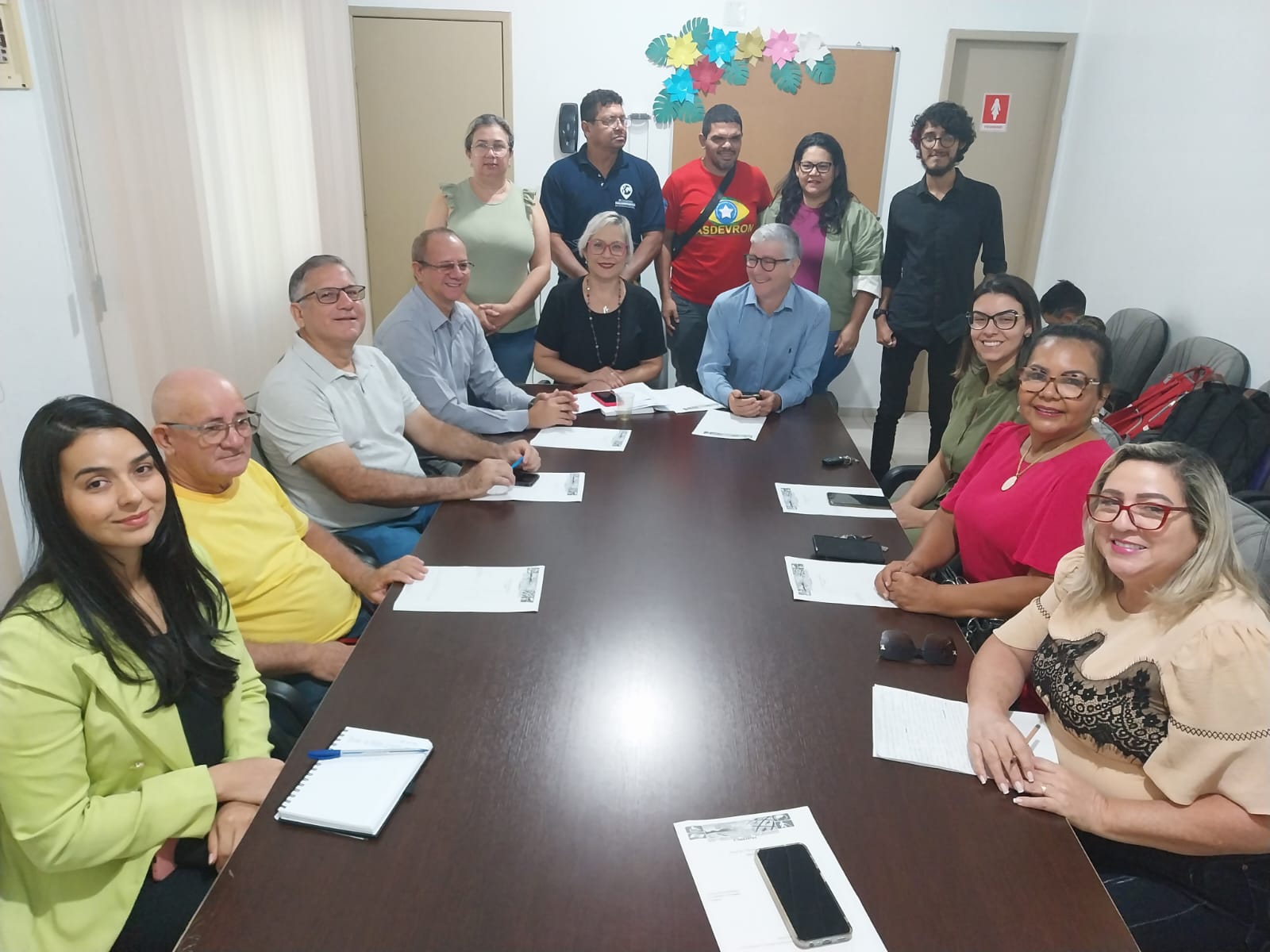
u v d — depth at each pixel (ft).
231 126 11.75
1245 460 9.52
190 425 5.82
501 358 13.01
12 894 4.18
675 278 14.62
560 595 5.84
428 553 6.47
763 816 3.88
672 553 6.51
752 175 14.15
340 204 15.40
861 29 15.69
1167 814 3.92
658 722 4.52
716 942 3.26
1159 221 13.42
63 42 8.13
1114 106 14.75
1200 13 12.48
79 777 4.08
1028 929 3.34
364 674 4.91
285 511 6.91
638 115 15.94
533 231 12.75
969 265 13.37
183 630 4.75
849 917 3.35
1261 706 3.74
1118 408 12.46
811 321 10.49
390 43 15.44
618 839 3.74
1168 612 4.11
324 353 7.92
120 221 9.11
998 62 16.03
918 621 5.62
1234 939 4.21
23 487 4.20
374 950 3.20
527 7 15.37
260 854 3.65
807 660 5.13
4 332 7.11
